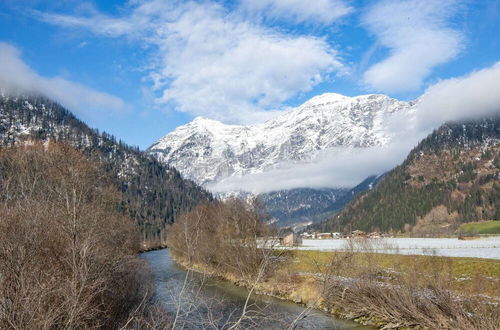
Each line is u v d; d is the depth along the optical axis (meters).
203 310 25.12
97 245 17.11
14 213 14.73
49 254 14.43
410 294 24.92
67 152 28.45
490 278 28.09
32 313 9.98
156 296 27.06
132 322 17.44
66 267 13.80
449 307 22.61
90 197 29.14
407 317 24.45
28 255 12.43
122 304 19.75
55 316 10.37
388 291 26.45
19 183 24.33
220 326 20.53
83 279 11.45
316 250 52.25
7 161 28.20
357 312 27.33
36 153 28.47
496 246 55.91
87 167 29.91
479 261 32.53
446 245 60.53
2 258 11.85
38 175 26.25
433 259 30.80
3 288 10.48
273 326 15.66
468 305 22.83
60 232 15.81
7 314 10.13
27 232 13.43
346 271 28.69
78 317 11.31
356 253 29.41
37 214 15.12
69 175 24.59
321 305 30.08
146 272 29.81
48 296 11.17
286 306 30.53
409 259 34.09
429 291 25.31
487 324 20.19
